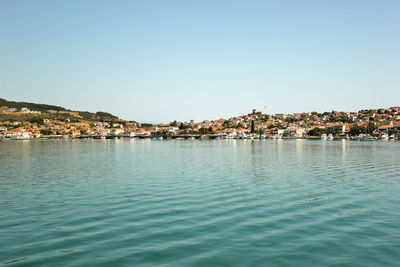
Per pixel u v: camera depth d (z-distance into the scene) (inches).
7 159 2886.3
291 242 650.2
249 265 542.6
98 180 1508.4
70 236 694.5
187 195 1130.0
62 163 2449.6
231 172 1788.9
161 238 676.7
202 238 676.1
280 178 1542.8
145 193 1170.6
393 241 649.6
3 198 1098.7
